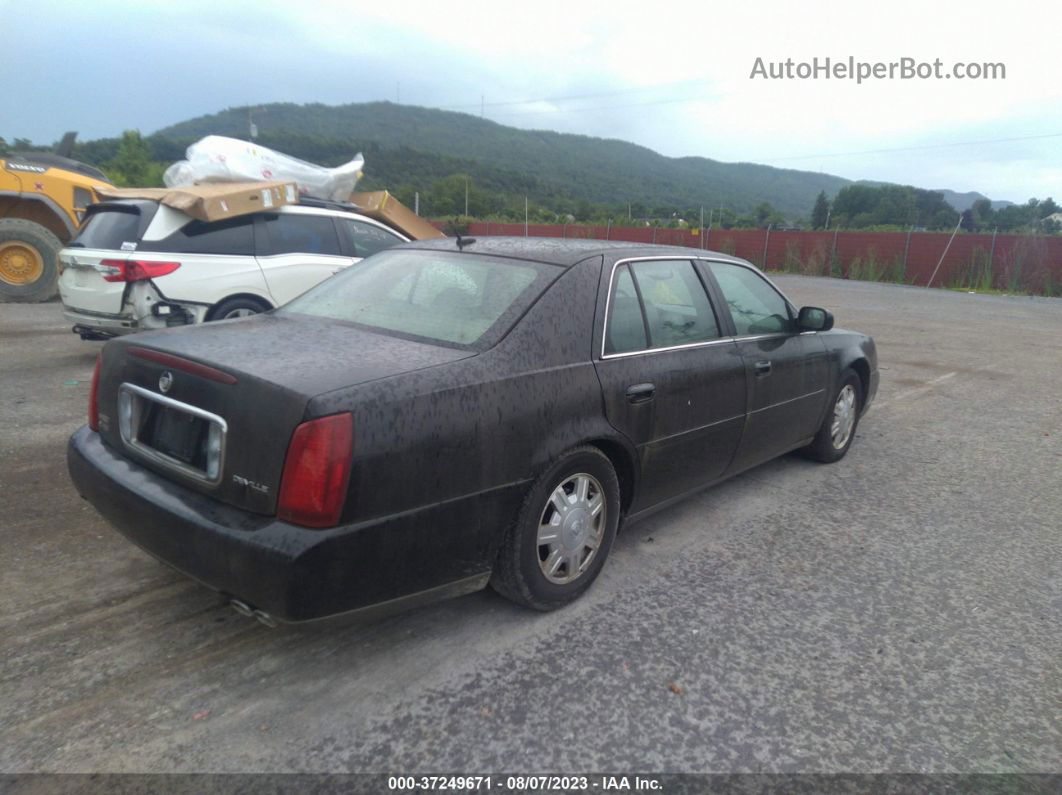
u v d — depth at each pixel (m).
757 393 4.31
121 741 2.42
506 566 3.04
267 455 2.45
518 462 2.92
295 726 2.52
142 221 6.84
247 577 2.42
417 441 2.58
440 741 2.48
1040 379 9.35
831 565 3.90
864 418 7.10
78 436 3.24
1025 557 4.07
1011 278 29.12
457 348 2.98
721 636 3.17
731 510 4.62
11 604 3.18
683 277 4.05
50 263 11.69
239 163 8.45
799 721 2.65
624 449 3.43
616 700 2.72
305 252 7.65
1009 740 2.59
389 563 2.57
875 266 32.84
